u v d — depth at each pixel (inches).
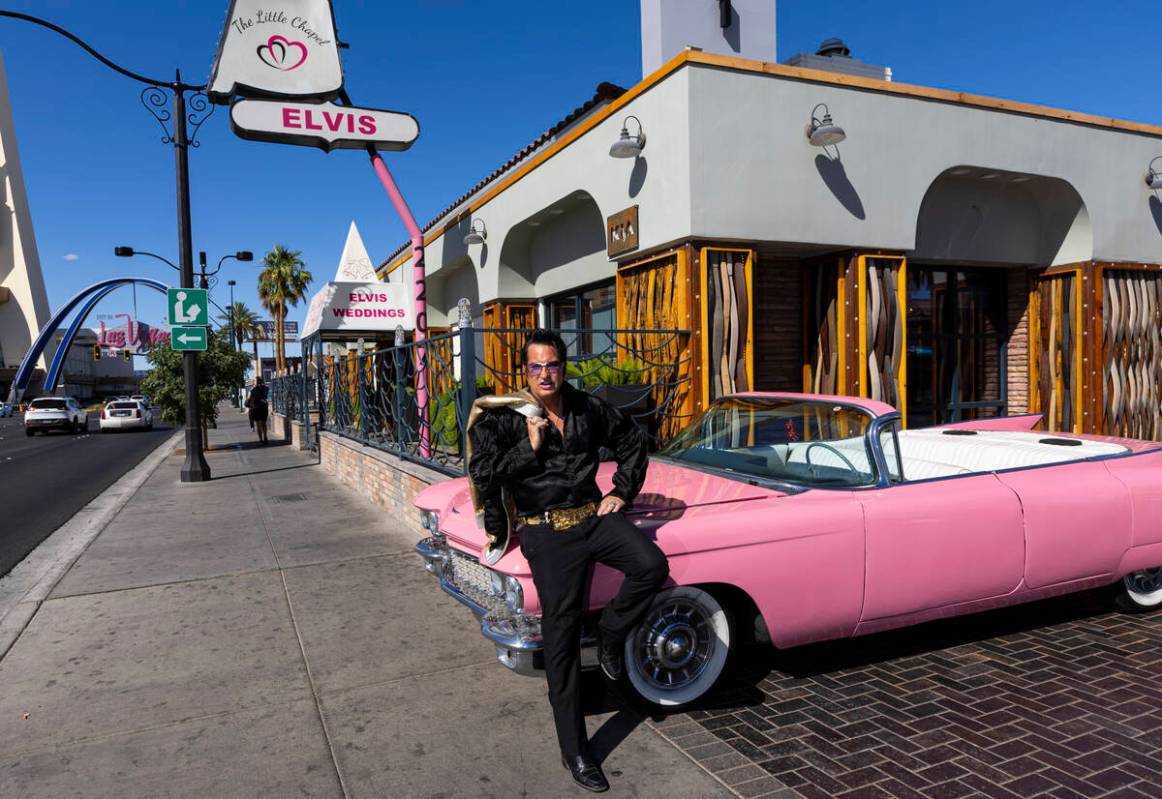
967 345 376.5
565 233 389.7
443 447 304.2
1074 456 168.9
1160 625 165.0
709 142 260.7
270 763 114.3
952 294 372.5
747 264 272.8
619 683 125.1
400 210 371.9
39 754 118.4
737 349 271.6
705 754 113.3
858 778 105.4
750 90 266.7
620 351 309.1
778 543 125.0
